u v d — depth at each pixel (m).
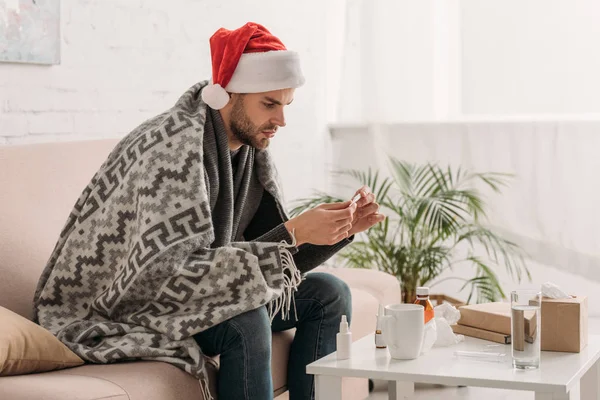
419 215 3.64
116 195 2.04
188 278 1.93
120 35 3.05
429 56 4.35
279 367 2.24
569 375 1.80
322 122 4.48
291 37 4.16
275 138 4.09
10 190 2.21
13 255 2.15
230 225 2.18
